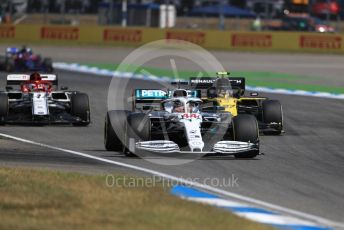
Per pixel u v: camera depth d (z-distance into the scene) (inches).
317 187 1748.3
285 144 2549.2
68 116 2982.3
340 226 1366.9
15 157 2127.2
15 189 1587.1
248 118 2117.4
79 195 1529.3
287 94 4653.1
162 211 1379.2
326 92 4822.8
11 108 2945.4
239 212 1434.5
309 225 1354.6
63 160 2081.7
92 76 5605.3
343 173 1969.7
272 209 1489.9
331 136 2802.7
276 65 6963.6
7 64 5497.1
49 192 1553.9
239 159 2135.8
